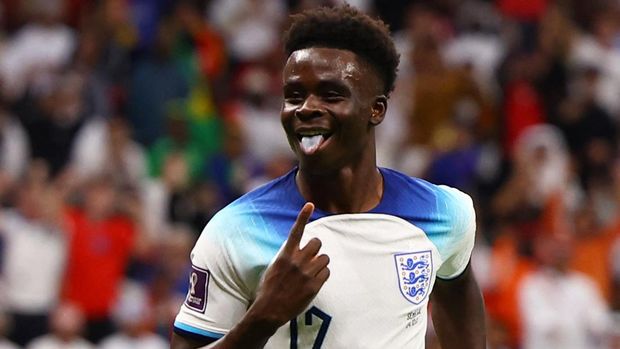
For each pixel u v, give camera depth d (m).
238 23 33.28
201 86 31.06
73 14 32.41
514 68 32.19
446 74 30.69
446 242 9.64
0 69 30.66
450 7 34.41
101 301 24.02
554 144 29.62
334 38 9.16
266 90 31.33
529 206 27.47
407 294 9.27
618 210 28.72
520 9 34.03
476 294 10.37
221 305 9.17
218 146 29.02
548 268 24.98
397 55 9.44
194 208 26.53
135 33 31.27
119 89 30.38
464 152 28.81
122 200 24.98
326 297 9.06
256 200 9.37
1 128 27.83
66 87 28.33
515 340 24.38
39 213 23.94
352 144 9.16
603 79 33.09
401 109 30.52
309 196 9.36
